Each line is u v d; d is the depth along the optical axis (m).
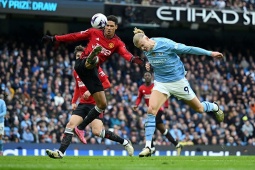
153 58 26.14
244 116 58.59
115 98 57.38
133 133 53.75
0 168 18.09
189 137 55.28
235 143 56.81
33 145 47.19
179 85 26.56
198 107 27.75
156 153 49.06
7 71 57.47
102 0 62.91
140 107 56.47
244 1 67.69
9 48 62.25
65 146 25.48
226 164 21.48
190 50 25.89
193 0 65.75
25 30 66.62
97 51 23.61
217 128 57.31
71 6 61.62
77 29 69.81
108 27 26.30
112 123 54.09
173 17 64.38
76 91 29.86
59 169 17.45
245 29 72.12
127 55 26.64
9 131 49.69
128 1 64.06
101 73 28.98
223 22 65.88
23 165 19.91
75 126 27.80
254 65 70.44
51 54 61.59
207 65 66.38
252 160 25.61
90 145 48.16
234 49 73.12
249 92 65.38
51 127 51.66
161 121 38.25
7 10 59.66
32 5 60.41
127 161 23.33
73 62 62.09
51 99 55.38
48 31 65.25
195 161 23.86
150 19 63.91
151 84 39.19
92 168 17.83
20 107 51.97
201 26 69.38
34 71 58.84
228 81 65.75
